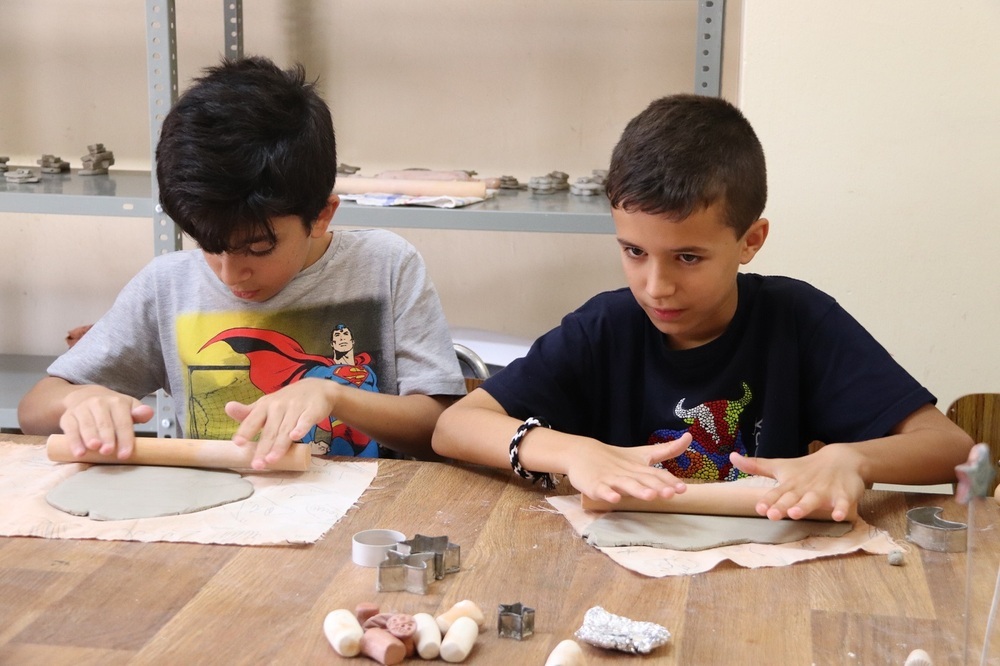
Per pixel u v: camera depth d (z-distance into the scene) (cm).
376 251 134
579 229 174
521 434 97
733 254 102
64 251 228
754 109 176
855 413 107
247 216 106
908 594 75
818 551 82
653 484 88
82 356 128
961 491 68
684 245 97
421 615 68
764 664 65
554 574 77
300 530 84
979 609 72
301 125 112
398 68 215
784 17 172
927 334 180
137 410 103
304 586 75
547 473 96
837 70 172
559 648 64
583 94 212
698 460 112
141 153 223
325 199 117
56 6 218
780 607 72
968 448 99
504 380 112
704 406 113
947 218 175
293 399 105
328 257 132
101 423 100
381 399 117
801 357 113
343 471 99
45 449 104
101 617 70
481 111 215
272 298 130
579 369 115
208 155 105
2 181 197
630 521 87
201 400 129
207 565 78
